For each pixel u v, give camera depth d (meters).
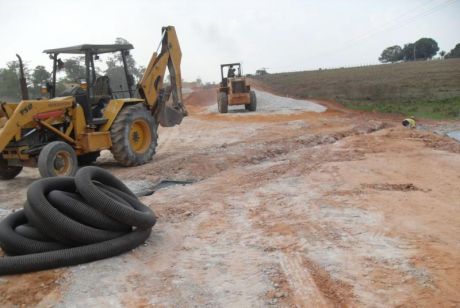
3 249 6.07
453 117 24.33
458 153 12.83
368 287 4.94
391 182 9.60
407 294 4.76
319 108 30.73
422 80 47.84
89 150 11.38
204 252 6.17
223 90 30.14
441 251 5.80
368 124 21.12
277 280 5.20
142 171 11.51
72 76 12.27
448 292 4.77
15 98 22.81
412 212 7.47
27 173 12.27
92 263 5.81
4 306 4.88
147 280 5.36
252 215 7.70
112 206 6.19
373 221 7.04
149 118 12.87
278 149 14.52
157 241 6.62
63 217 5.97
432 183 9.46
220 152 13.81
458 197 8.37
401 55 123.12
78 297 4.96
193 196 9.04
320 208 7.84
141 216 6.34
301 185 9.55
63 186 6.73
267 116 26.38
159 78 13.84
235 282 5.23
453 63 70.00
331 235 6.52
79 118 11.22
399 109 29.22
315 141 16.42
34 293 5.10
